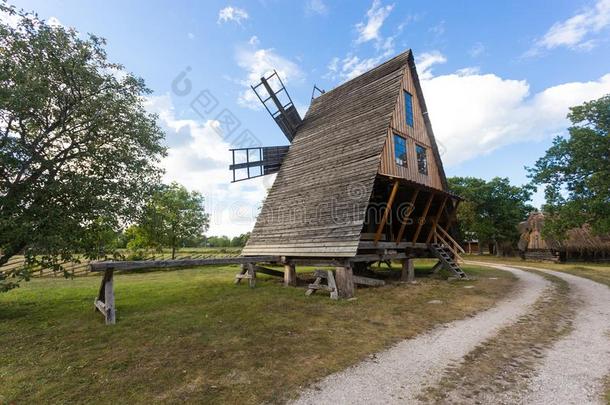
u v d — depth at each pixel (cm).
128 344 633
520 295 1123
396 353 574
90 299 1125
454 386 445
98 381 473
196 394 430
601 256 3462
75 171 966
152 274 2116
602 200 2139
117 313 888
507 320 789
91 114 996
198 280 1647
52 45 920
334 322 778
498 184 4506
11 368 524
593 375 473
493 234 4434
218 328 732
